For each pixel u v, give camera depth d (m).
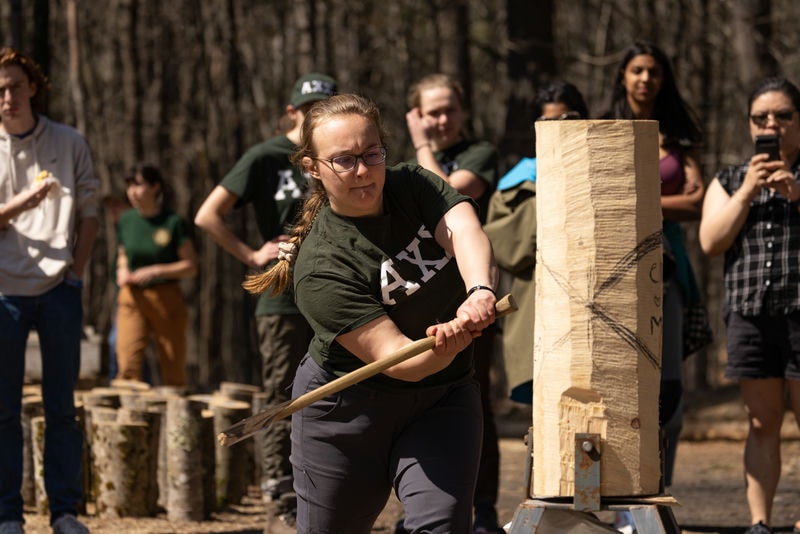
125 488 16.84
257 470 19.69
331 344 8.88
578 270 8.51
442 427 8.94
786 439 24.56
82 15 53.53
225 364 49.41
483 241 8.63
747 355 14.62
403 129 56.19
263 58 58.84
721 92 50.12
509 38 34.94
